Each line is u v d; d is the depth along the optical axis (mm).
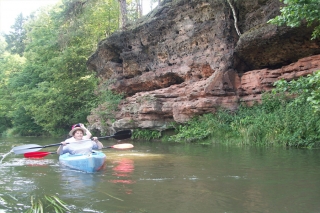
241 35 11703
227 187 4395
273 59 11766
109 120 16562
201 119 12703
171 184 4664
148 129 14969
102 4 23484
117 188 4473
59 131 22297
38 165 6941
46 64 23078
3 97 33031
